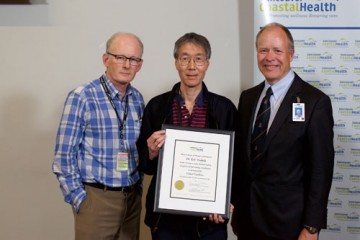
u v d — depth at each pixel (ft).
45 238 9.10
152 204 5.88
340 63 7.71
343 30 7.64
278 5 7.73
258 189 5.66
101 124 6.29
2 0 8.77
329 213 7.96
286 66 5.77
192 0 8.61
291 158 5.50
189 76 5.77
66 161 6.17
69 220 9.09
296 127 5.44
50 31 8.86
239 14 8.55
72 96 6.29
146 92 8.84
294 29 7.73
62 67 8.91
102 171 6.29
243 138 5.99
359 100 7.73
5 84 9.00
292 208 5.48
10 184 9.09
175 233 5.85
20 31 8.90
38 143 9.04
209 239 5.76
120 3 8.73
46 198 9.07
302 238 5.40
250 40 8.54
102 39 8.80
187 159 5.65
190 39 5.81
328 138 5.41
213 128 5.90
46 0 8.81
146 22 8.72
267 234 5.61
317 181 5.35
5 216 9.12
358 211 7.88
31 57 8.93
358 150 7.81
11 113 9.02
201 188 5.61
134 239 6.99
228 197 5.59
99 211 6.28
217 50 8.66
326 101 5.48
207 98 5.98
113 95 6.40
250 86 8.63
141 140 6.40
